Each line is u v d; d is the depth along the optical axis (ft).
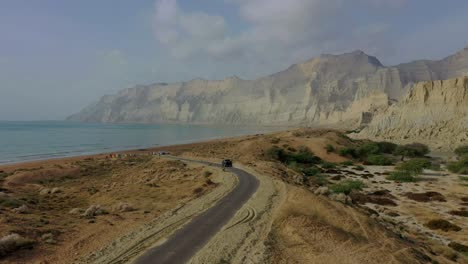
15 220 81.97
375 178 215.92
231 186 135.13
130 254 63.82
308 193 104.83
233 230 77.87
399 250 69.21
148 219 90.43
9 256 61.36
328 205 92.84
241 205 102.68
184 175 177.99
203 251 65.16
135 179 186.19
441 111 456.45
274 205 101.96
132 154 336.90
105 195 140.36
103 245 69.15
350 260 62.95
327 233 74.95
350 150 321.93
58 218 91.04
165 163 236.43
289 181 156.87
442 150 383.86
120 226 83.56
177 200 117.39
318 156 312.50
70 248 67.15
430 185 188.75
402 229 103.50
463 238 98.99
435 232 105.60
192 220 87.04
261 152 291.17
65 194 151.12
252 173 171.32
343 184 177.58
